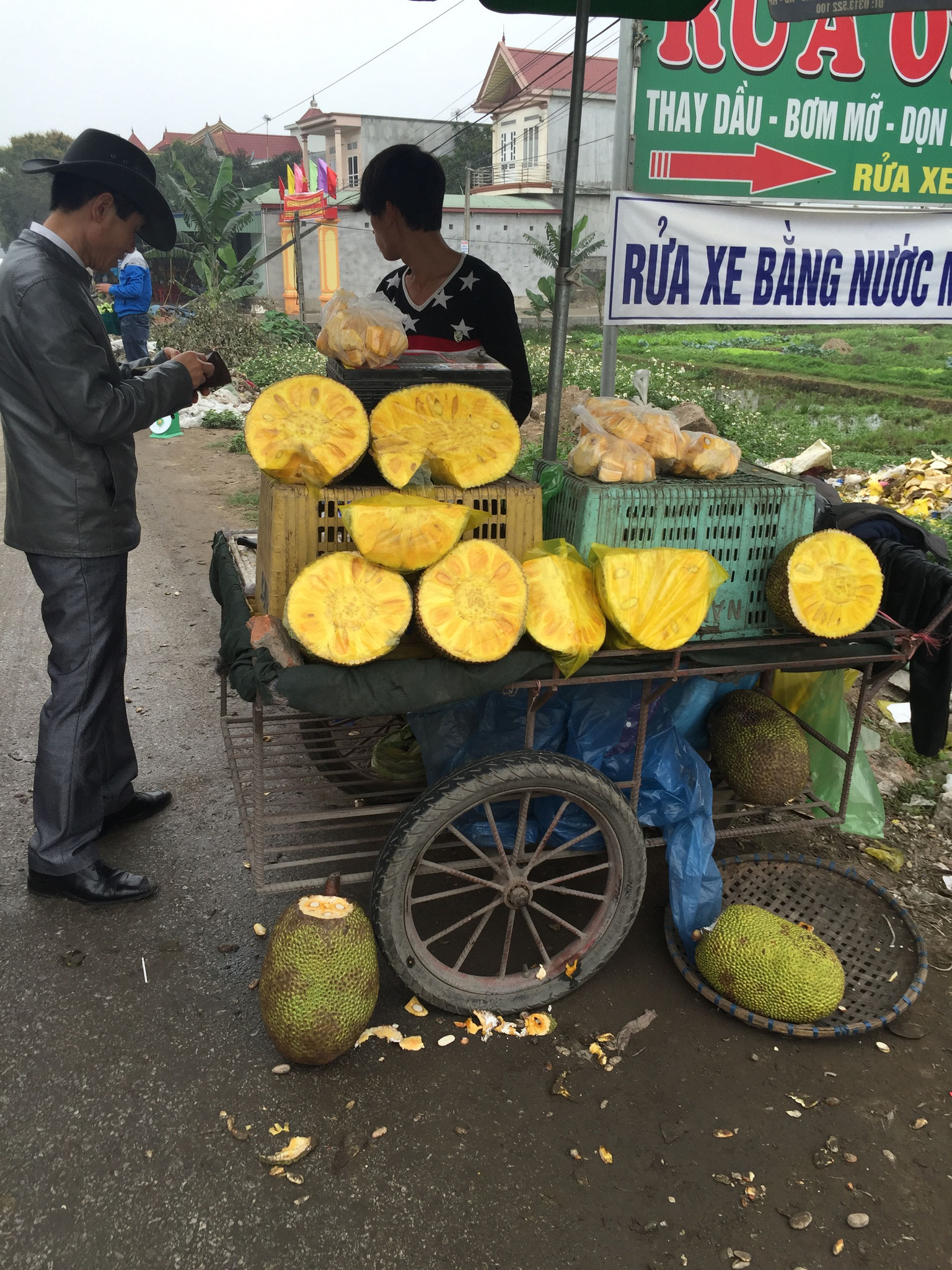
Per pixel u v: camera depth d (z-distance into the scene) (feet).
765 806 9.57
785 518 8.47
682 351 79.10
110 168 8.05
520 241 109.19
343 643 6.83
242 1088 7.54
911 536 9.89
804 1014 8.05
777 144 13.58
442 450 7.55
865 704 9.14
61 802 9.31
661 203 13.33
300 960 7.26
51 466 8.57
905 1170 7.01
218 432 36.99
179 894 9.91
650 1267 6.24
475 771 7.48
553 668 7.68
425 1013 8.38
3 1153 6.90
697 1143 7.18
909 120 13.94
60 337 8.04
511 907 8.24
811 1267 6.28
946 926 9.73
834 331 94.94
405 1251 6.29
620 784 8.50
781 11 9.34
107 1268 6.13
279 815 7.91
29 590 19.04
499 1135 7.19
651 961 9.20
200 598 18.67
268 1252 6.26
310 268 92.79
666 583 7.56
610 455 8.12
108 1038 8.00
